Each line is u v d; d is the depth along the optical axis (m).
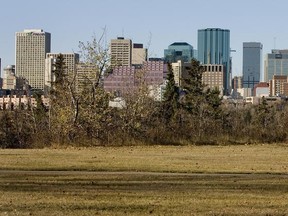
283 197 17.67
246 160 30.84
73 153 34.47
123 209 15.23
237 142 43.69
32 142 41.47
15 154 33.44
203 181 21.78
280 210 15.28
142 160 30.30
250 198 17.36
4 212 14.53
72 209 15.12
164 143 42.34
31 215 14.21
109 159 30.72
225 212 14.87
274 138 44.66
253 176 23.81
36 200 16.58
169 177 23.17
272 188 19.83
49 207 15.38
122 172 25.11
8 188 19.33
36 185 20.19
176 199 16.98
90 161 29.48
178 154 34.41
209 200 16.86
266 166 27.81
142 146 40.69
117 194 17.97
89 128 44.66
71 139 41.84
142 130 44.09
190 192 18.58
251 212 14.91
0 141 42.25
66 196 17.45
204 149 38.44
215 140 43.31
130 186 20.11
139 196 17.55
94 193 18.17
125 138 42.00
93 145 40.81
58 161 29.33
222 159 31.33
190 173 24.88
